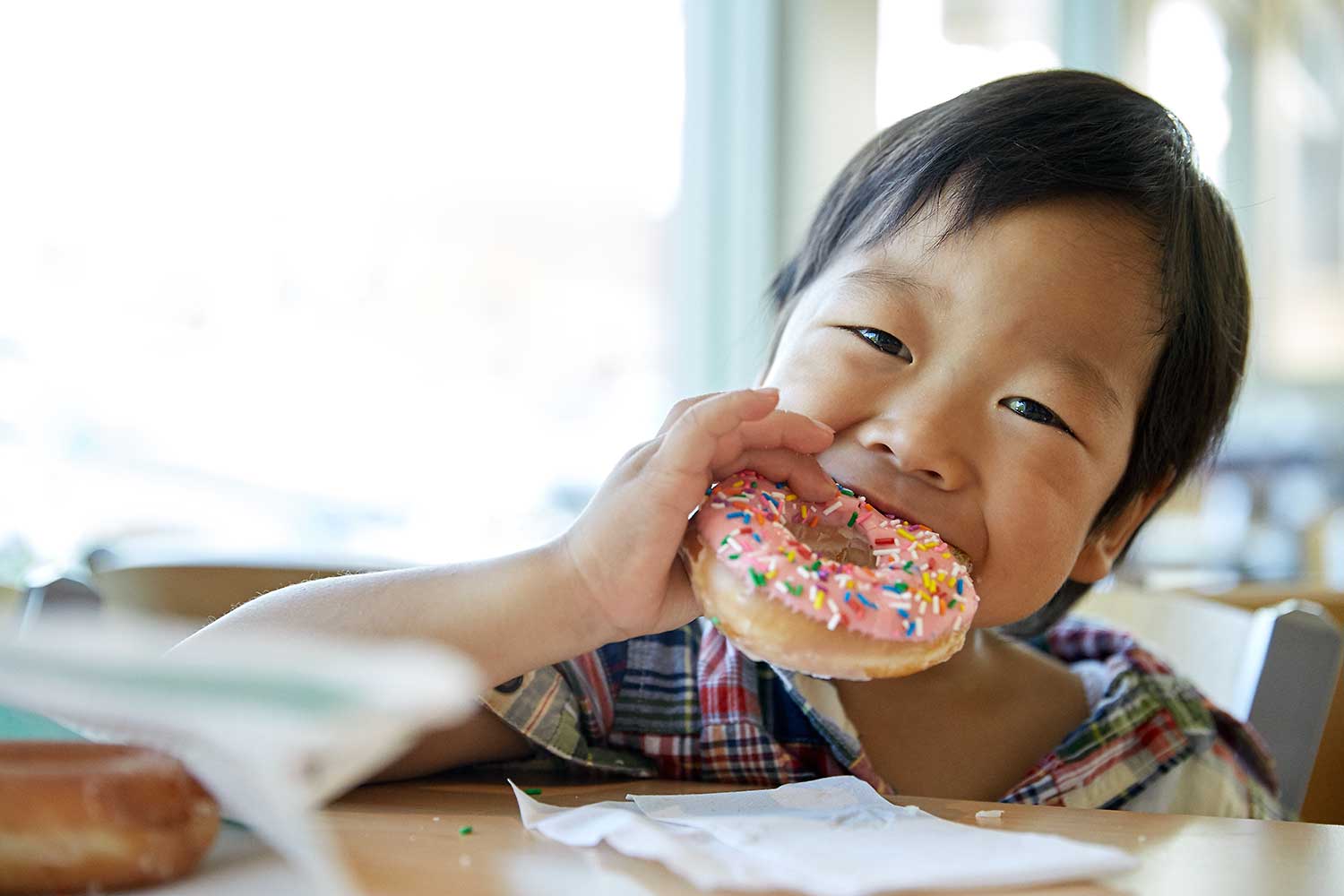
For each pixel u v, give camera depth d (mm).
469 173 2887
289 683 406
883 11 3287
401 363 2873
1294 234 4023
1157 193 1164
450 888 565
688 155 3217
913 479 1016
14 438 2486
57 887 513
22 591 1389
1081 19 3648
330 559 1200
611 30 3010
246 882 541
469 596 858
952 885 585
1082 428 1079
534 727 988
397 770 921
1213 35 3938
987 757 1277
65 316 2543
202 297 2664
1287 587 1870
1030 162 1115
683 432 856
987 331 1052
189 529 2633
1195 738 1314
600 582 851
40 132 2506
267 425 2748
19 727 701
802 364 1079
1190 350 1230
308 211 2746
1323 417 3945
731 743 1092
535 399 3012
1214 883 639
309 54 2725
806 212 3186
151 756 571
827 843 645
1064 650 1539
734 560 814
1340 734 1542
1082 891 605
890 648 791
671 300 3182
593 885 581
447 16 2842
